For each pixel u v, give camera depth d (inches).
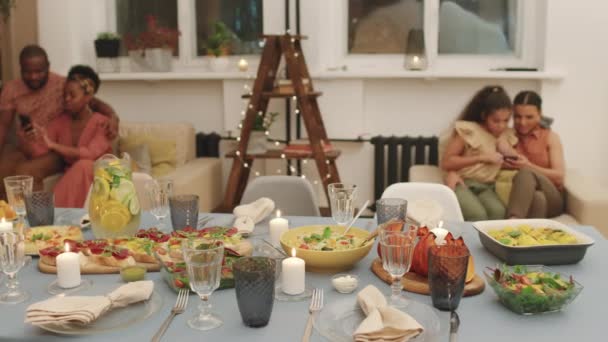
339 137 165.6
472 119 136.7
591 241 64.9
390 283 60.6
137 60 171.8
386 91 165.5
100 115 145.6
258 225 81.2
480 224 73.4
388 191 92.5
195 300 57.2
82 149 141.6
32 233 72.4
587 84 151.5
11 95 150.8
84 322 49.9
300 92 144.9
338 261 62.5
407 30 165.3
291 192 101.3
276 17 166.4
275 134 167.3
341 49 169.2
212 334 50.1
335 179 155.0
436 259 53.2
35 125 139.6
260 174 172.1
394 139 161.3
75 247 65.6
